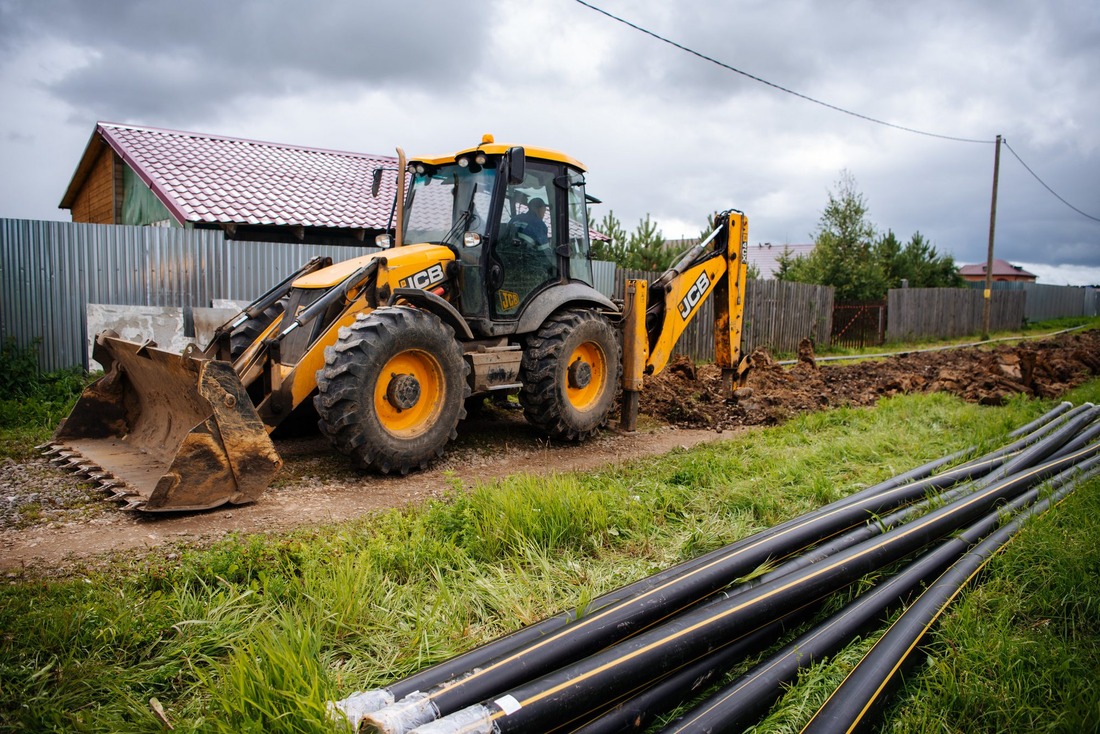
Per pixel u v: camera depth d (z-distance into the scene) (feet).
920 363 46.88
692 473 16.66
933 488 14.33
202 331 27.99
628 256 50.57
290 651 7.70
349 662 8.64
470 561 11.41
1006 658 8.39
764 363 34.12
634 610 8.71
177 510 13.60
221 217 36.68
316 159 51.03
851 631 9.04
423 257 18.97
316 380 16.65
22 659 8.27
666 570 10.82
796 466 17.38
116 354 18.02
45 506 14.11
